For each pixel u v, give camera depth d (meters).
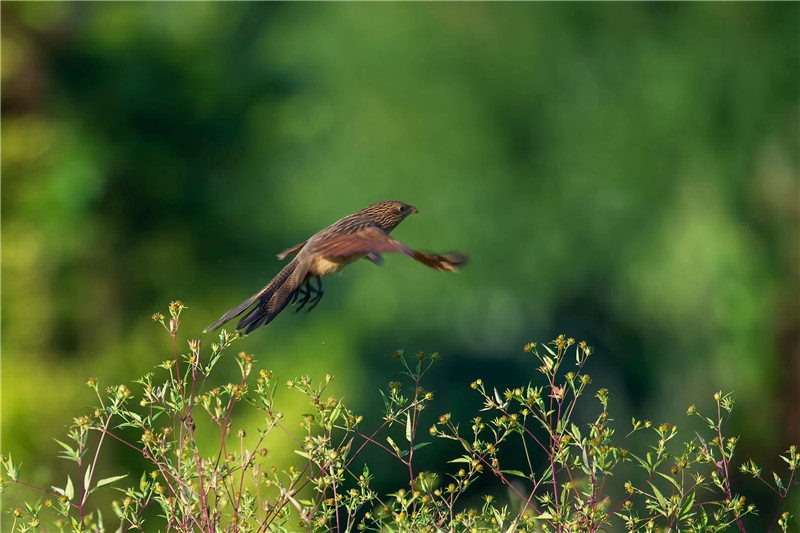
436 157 24.91
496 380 25.53
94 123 15.21
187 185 15.77
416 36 24.97
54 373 13.75
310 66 25.28
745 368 20.69
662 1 23.06
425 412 20.98
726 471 5.16
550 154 24.06
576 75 23.70
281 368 15.84
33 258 14.41
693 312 22.44
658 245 22.75
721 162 22.16
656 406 24.11
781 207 21.75
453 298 25.55
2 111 14.89
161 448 4.97
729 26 22.16
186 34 16.95
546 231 24.16
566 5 23.73
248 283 16.75
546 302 25.36
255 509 5.14
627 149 22.88
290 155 23.66
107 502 11.26
